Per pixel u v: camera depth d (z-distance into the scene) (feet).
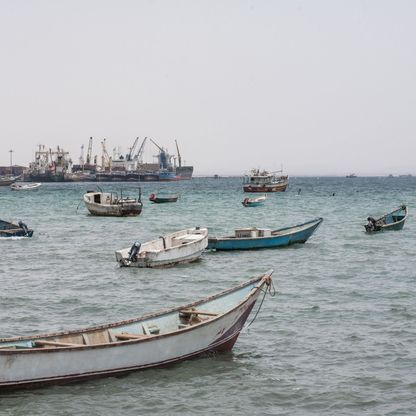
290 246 222.89
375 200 581.12
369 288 147.54
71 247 230.27
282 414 77.41
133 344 85.71
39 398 79.77
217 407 79.30
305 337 106.52
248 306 97.55
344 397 81.71
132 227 312.29
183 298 140.87
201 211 437.17
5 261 194.80
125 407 78.89
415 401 80.18
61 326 116.88
